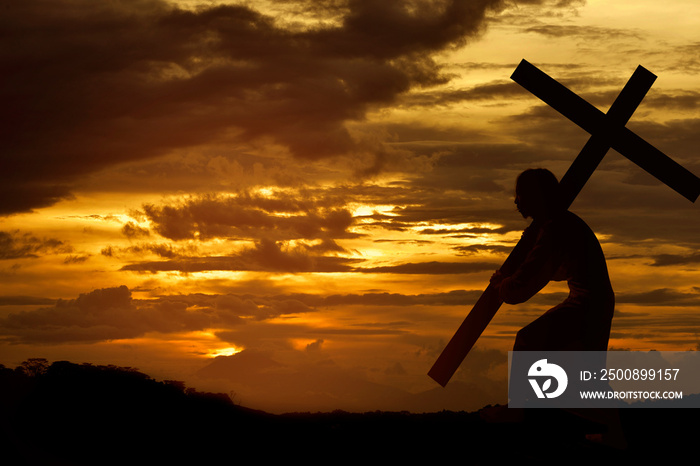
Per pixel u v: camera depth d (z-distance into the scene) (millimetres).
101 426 9008
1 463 7934
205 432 9273
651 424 9117
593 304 7953
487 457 8172
